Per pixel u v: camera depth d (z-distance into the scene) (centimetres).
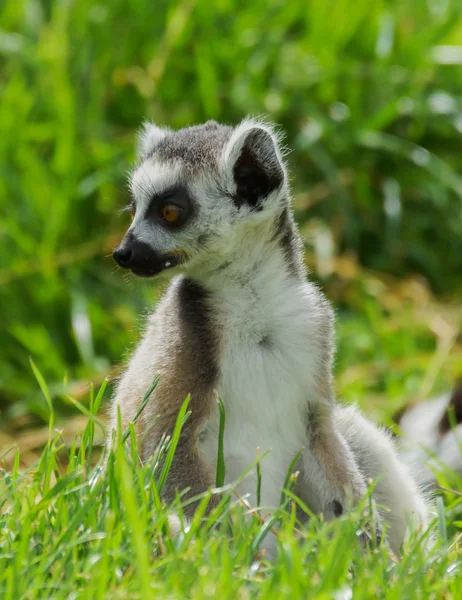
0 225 1459
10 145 1505
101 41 1566
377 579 588
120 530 600
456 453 1105
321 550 620
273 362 797
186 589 555
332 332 842
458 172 1681
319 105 1620
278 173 828
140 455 787
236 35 1596
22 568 572
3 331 1440
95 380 1338
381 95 1627
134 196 883
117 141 1523
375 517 771
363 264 1636
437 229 1662
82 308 1417
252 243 820
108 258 1492
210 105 1548
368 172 1634
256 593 563
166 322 821
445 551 666
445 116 1662
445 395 1262
